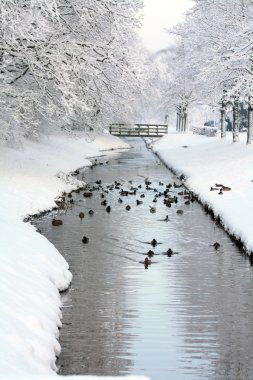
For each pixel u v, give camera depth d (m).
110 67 28.25
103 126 33.28
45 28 24.81
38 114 35.25
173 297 13.26
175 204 26.23
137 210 24.75
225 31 39.12
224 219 20.84
